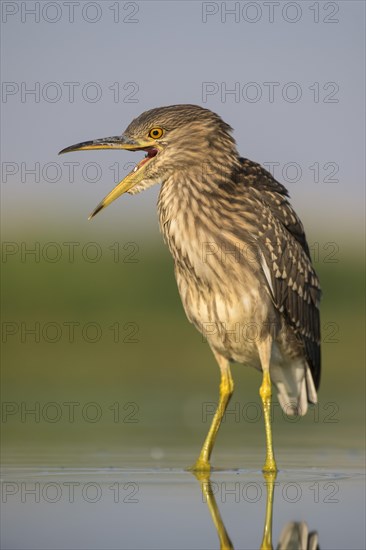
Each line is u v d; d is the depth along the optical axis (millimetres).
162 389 21375
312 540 9109
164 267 28359
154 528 9578
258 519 10008
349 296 29125
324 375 24000
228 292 13133
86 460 13375
